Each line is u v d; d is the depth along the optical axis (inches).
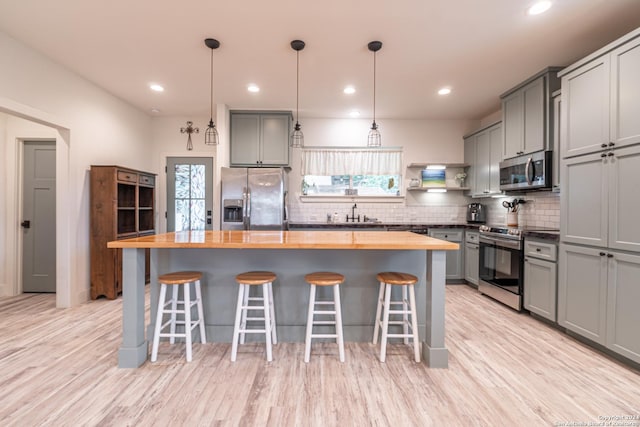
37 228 150.9
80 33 100.9
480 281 151.6
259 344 95.4
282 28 97.3
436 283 81.9
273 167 179.6
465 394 70.1
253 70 127.3
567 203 99.3
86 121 138.5
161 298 84.7
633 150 78.4
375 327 95.5
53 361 84.1
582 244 93.7
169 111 182.7
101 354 88.1
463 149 196.4
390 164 196.5
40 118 115.3
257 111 179.2
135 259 82.0
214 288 97.4
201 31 99.2
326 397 68.7
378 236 98.7
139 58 117.7
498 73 128.0
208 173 193.2
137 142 177.6
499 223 173.2
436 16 91.0
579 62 93.7
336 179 199.2
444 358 81.9
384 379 76.1
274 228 164.4
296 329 97.5
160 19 92.9
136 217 157.4
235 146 179.5
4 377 76.2
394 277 86.7
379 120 196.1
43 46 109.4
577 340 99.0
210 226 193.0
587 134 91.7
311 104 169.2
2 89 101.6
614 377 77.2
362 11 88.7
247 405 65.9
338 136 195.6
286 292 97.3
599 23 94.0
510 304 127.3
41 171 150.3
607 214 85.4
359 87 144.4
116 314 121.2
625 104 80.7
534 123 127.3
